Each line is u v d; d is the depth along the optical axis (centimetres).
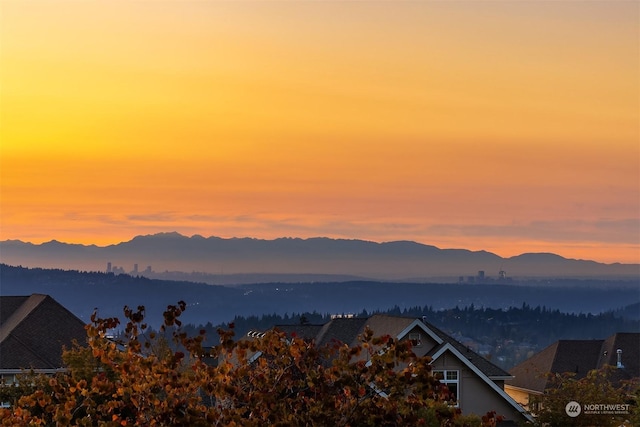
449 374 6556
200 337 2388
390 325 7294
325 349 2472
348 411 2348
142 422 2367
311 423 2386
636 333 9231
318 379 2394
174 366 2366
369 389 2380
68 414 2420
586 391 6781
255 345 2439
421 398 2345
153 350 2462
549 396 6788
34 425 2503
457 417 2423
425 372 2311
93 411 2522
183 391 2366
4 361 7781
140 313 2414
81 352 5394
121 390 2383
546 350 9462
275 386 2423
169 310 2392
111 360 2533
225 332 2397
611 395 6838
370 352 2377
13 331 8194
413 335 6806
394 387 2353
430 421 3428
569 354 9188
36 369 7719
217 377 2342
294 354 2425
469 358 6819
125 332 2405
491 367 6806
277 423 2300
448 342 6662
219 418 2316
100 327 2420
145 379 2375
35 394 2495
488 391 6600
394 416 2345
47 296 8712
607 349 9119
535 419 6625
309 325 9125
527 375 9231
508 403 6606
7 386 5375
